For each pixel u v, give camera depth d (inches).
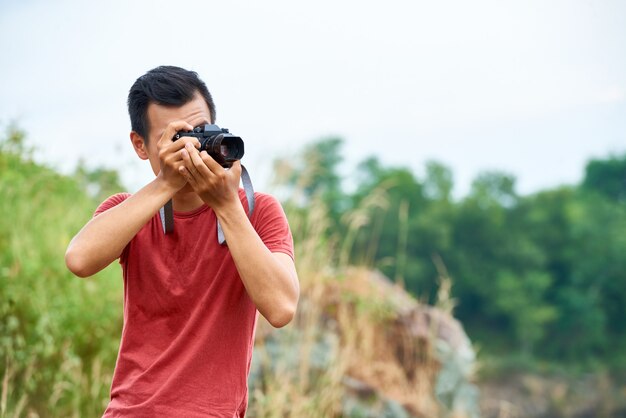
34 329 276.5
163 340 135.0
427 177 3750.0
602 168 4259.4
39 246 320.2
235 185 127.3
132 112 139.6
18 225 326.6
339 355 339.0
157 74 137.5
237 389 134.3
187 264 135.3
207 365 132.6
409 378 369.7
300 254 363.6
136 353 135.9
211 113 141.1
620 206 3976.4
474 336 3385.8
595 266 3614.7
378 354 366.3
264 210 141.4
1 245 317.4
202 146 125.7
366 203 386.3
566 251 3659.0
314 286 351.3
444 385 372.5
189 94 136.0
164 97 135.0
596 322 3444.9
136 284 136.9
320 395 320.8
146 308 135.9
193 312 134.0
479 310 3449.8
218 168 124.3
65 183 367.9
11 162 351.6
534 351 3363.7
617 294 3560.5
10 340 260.1
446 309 399.5
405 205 392.2
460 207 3555.6
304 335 335.6
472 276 3395.7
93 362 284.0
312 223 372.5
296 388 320.5
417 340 374.3
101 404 267.3
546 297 3575.3
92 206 366.3
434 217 3432.6
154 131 136.9
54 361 280.2
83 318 292.0
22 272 296.4
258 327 329.4
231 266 134.6
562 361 3339.1
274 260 129.6
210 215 136.9
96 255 128.8
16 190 339.6
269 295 128.3
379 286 384.2
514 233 3587.6
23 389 260.5
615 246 3646.7
